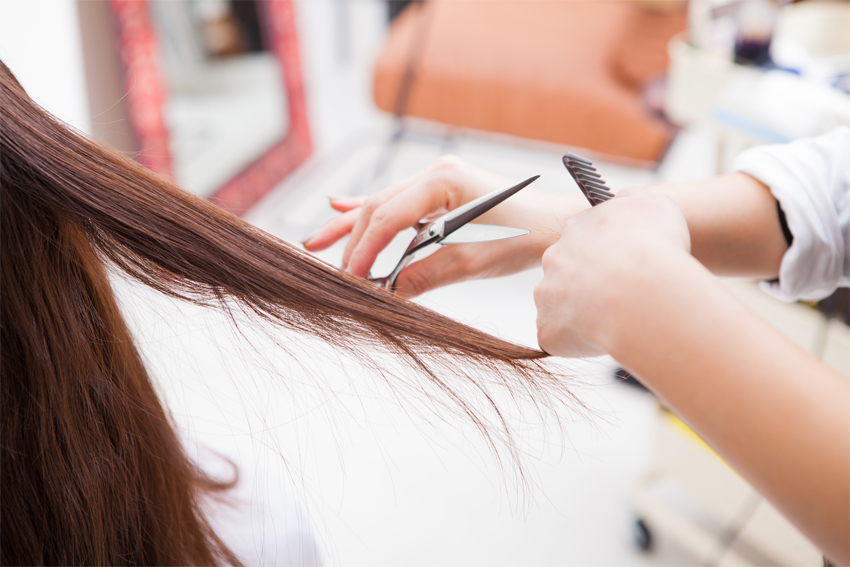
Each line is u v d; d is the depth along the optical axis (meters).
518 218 0.48
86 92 1.39
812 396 0.25
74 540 0.37
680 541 1.08
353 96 2.46
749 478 0.27
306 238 0.53
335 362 0.44
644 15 1.62
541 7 1.70
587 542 1.16
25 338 0.33
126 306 0.42
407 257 0.43
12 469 0.35
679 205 0.45
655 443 1.07
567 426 1.30
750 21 0.90
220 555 0.43
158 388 0.45
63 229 0.32
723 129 0.93
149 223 0.32
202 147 1.74
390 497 1.21
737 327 0.26
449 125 1.58
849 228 0.45
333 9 2.45
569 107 1.44
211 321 0.42
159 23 1.55
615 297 0.28
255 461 0.49
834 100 0.81
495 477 1.25
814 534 0.26
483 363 0.37
